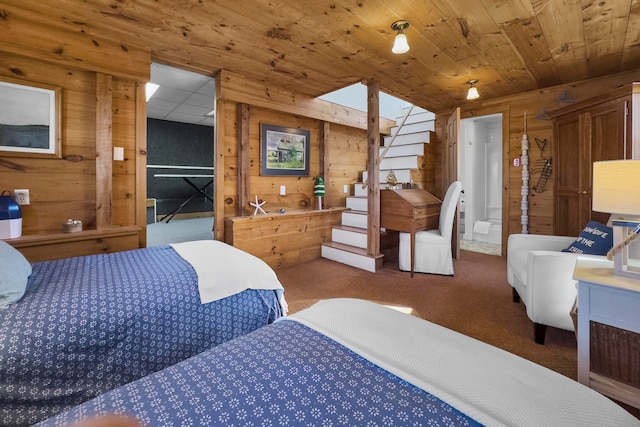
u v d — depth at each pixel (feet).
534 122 12.97
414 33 8.03
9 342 3.43
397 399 2.08
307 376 2.33
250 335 3.03
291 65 10.12
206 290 5.00
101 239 7.97
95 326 3.94
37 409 3.51
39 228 7.63
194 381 2.30
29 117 7.39
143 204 9.11
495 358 2.58
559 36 8.18
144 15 7.25
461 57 9.51
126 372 4.14
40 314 3.79
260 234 11.71
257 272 5.84
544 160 12.81
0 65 7.04
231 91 10.75
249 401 2.08
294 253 12.87
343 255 12.81
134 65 8.64
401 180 14.70
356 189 15.75
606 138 9.23
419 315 7.78
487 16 7.22
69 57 7.63
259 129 12.44
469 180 17.90
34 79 7.43
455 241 13.29
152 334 4.37
